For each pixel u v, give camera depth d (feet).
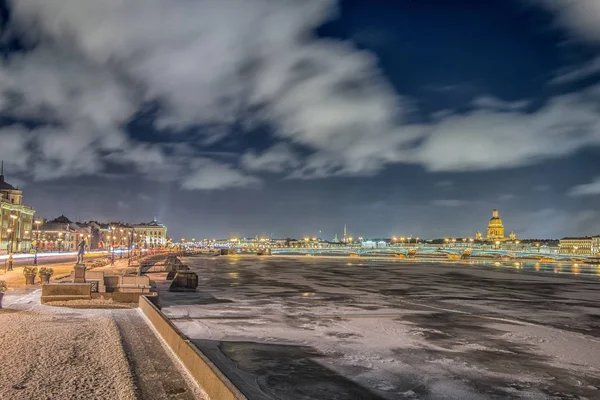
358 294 178.70
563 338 99.96
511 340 96.32
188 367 46.29
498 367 75.00
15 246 497.46
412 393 61.72
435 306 147.84
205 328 98.17
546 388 65.21
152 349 54.95
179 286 169.07
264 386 62.34
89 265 224.53
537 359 80.89
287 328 100.48
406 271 366.02
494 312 138.41
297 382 64.34
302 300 153.58
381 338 93.20
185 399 38.29
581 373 72.64
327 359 76.38
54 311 84.99
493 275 338.95
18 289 123.95
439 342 91.71
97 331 65.05
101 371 45.75
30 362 48.75
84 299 100.83
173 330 55.01
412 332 100.58
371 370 71.00
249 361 73.92
